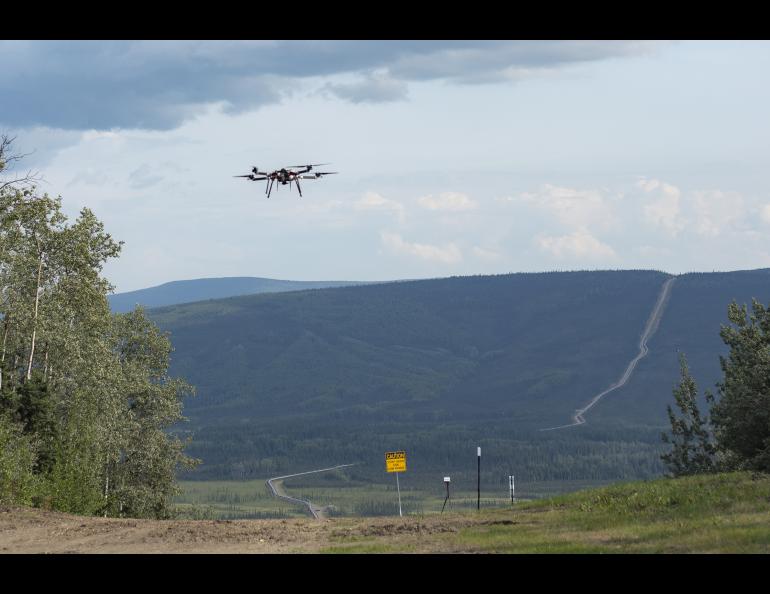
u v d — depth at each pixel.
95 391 77.56
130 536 31.64
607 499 35.38
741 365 66.25
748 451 56.88
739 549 22.92
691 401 74.56
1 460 43.19
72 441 53.62
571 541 26.39
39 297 79.44
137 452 95.62
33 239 78.69
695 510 30.12
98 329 83.06
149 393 100.00
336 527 32.59
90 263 82.88
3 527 34.28
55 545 30.55
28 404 61.84
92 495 50.88
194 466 103.44
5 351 75.38
